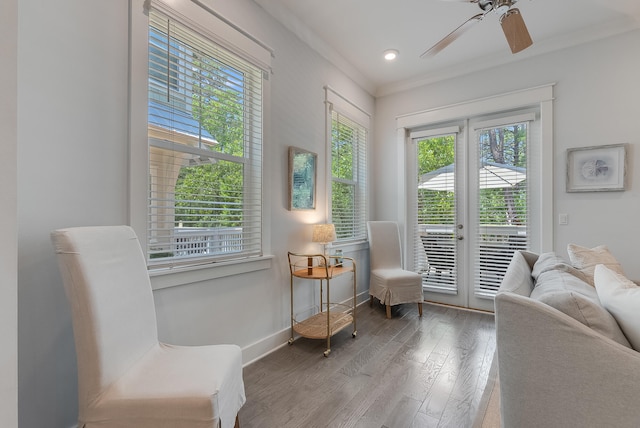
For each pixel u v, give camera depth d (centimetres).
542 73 306
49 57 129
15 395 80
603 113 277
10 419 78
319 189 304
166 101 179
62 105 133
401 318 319
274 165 250
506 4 189
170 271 171
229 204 213
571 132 291
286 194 262
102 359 108
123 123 155
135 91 158
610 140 274
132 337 126
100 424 104
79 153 139
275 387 188
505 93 324
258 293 233
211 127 204
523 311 96
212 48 202
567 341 90
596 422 87
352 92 362
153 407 103
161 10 168
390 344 253
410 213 396
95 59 145
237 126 223
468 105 347
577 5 246
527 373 96
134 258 137
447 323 303
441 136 374
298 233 275
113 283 120
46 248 128
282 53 257
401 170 394
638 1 240
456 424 154
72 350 137
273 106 248
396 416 161
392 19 263
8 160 79
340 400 175
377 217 414
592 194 281
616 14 257
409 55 324
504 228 333
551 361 92
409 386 189
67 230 110
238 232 222
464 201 358
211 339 197
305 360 225
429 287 376
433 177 379
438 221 375
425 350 241
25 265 123
